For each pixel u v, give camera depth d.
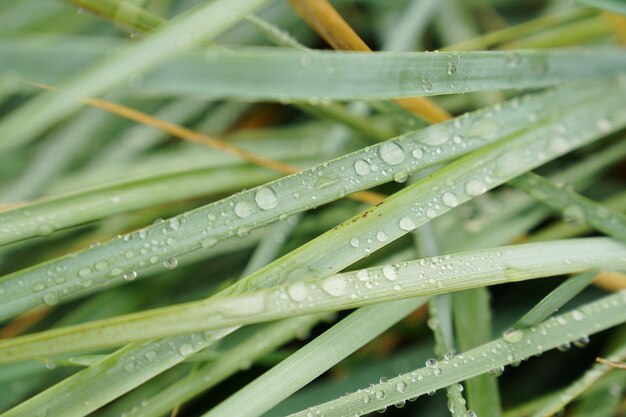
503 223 0.39
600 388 0.37
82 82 0.30
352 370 0.40
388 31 0.45
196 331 0.31
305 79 0.32
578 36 0.41
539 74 0.35
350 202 0.41
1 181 0.43
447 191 0.34
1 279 0.33
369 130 0.39
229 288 0.32
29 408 0.32
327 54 0.33
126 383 0.33
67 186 0.42
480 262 0.33
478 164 0.34
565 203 0.36
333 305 0.32
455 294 0.36
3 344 0.31
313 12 0.34
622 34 0.39
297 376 0.33
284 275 0.33
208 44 0.33
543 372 0.40
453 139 0.35
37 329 0.41
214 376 0.36
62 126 0.43
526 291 0.41
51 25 0.42
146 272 0.40
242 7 0.31
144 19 0.33
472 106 0.43
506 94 0.42
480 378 0.35
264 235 0.40
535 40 0.42
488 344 0.33
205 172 0.38
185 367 0.39
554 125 0.35
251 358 0.36
